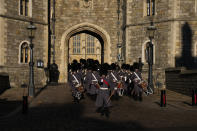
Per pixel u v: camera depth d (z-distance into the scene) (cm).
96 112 1296
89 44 7562
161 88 2552
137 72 1766
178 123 1050
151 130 930
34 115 1216
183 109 1395
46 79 3048
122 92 2061
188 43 2539
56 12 3331
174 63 2541
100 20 3350
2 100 1736
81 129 947
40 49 2972
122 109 1394
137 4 2858
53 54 3291
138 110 1363
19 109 1377
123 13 3228
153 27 2052
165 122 1067
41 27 2988
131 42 2903
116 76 1798
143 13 2809
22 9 2825
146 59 2788
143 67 2781
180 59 2533
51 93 2145
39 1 2967
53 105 1525
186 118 1152
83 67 2602
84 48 7550
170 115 1224
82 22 3353
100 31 3347
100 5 3347
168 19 2573
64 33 3341
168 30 2577
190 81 1984
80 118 1145
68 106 1488
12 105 1521
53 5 3303
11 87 2644
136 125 1012
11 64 2680
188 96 1984
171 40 2550
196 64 2528
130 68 2023
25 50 2831
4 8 2619
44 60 3012
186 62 2533
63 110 1353
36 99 1788
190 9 2538
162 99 1473
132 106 1500
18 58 2748
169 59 2562
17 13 2748
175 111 1336
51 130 936
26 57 2841
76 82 1617
